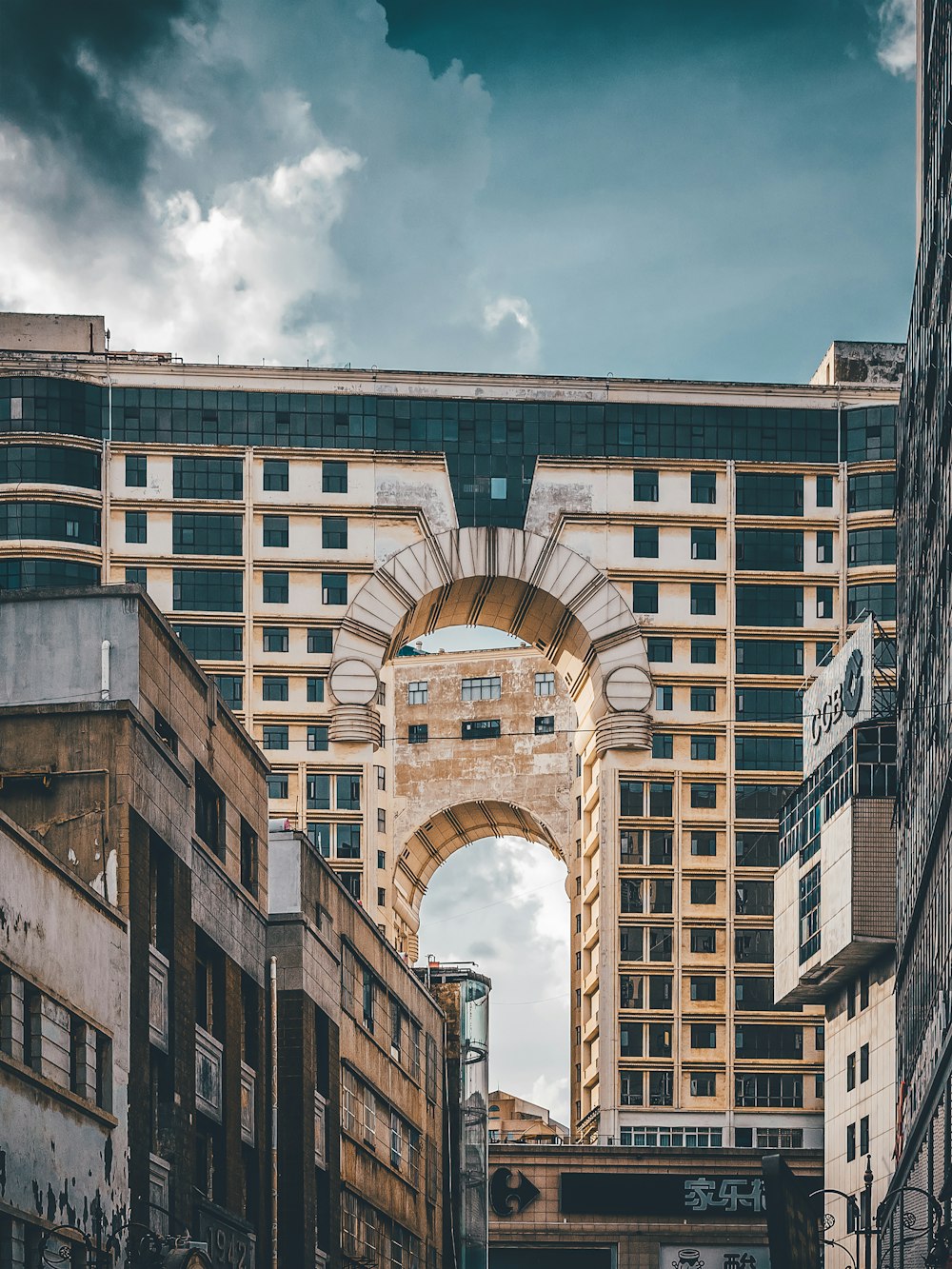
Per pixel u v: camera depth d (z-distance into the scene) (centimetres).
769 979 15662
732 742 15912
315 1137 7825
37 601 6144
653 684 15925
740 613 16025
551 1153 15200
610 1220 15088
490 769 19175
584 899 16662
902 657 11031
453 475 16038
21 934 4922
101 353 15938
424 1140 10444
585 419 16200
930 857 8650
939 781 8206
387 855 18612
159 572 15538
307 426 15912
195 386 15788
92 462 15562
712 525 16112
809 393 16288
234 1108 6838
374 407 16038
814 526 16125
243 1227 6681
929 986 8906
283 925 7712
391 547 15838
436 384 16150
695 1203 15062
